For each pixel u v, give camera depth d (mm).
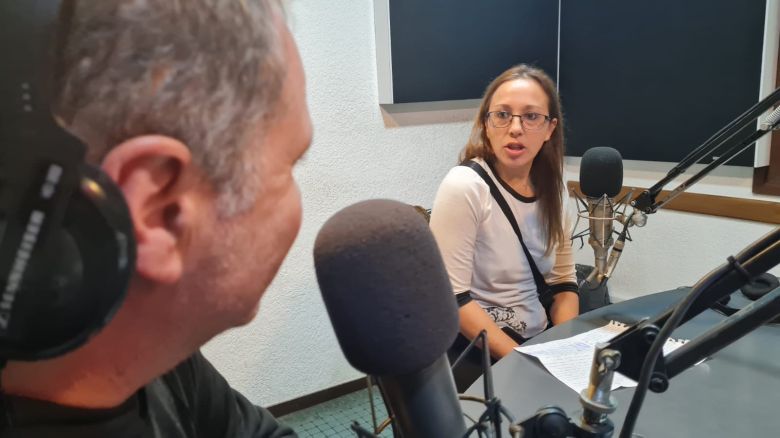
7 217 257
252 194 336
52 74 277
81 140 263
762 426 787
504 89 1575
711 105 2182
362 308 365
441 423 402
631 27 2412
